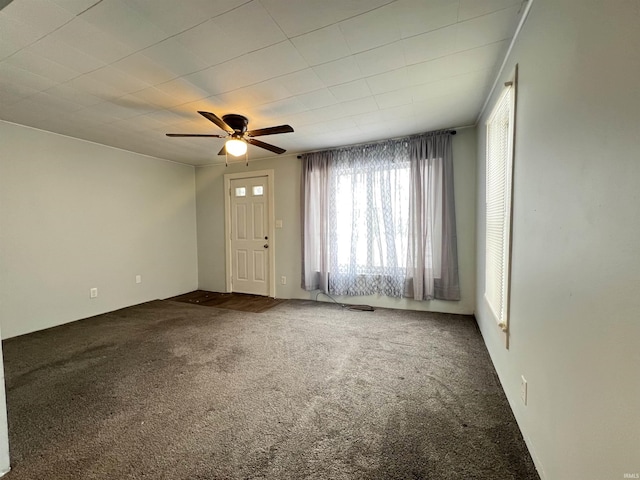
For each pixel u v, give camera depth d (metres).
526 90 1.60
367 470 1.40
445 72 2.23
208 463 1.45
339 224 4.34
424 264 3.80
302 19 1.62
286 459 1.47
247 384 2.18
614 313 0.81
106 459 1.47
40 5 1.46
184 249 5.37
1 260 3.11
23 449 1.54
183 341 3.01
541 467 1.32
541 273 1.35
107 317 3.84
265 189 4.99
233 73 2.19
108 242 4.13
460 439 1.59
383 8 1.55
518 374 1.69
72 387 2.15
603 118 0.88
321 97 2.63
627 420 0.75
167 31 1.70
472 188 3.61
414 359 2.56
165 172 5.00
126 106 2.76
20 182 3.25
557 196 1.20
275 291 4.96
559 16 1.19
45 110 2.84
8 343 2.97
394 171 3.95
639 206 0.71
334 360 2.56
